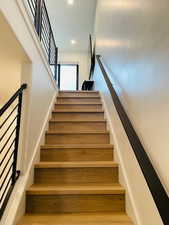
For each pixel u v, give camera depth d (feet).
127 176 6.55
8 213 5.55
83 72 27.17
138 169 5.40
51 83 12.31
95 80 18.19
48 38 13.28
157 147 4.22
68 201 6.43
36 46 8.53
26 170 7.04
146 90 4.92
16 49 6.95
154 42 4.44
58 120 11.20
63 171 7.66
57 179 7.60
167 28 3.82
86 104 13.00
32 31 7.83
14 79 9.52
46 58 10.53
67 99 13.74
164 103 3.92
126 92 6.99
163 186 3.85
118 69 8.48
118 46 8.56
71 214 6.18
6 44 6.64
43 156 8.79
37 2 9.55
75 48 27.14
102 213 6.23
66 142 9.93
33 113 8.11
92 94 14.84
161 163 4.02
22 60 7.80
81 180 7.61
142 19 5.29
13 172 6.57
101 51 15.11
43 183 7.55
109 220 5.67
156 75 4.32
